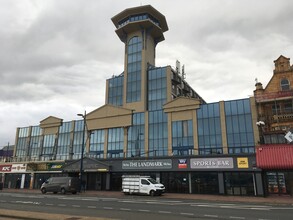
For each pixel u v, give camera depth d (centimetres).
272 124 3716
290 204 2214
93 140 5159
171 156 3641
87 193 3481
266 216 1415
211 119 4250
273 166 2991
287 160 2950
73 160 4475
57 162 4641
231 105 4156
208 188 3391
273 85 3881
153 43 6512
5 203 2069
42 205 1925
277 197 2955
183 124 4462
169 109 4628
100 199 2491
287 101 3741
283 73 3859
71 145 5369
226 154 3309
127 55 6191
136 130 4812
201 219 1290
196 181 3484
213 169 3334
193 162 3478
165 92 5544
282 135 3484
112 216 1371
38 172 4784
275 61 3953
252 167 3127
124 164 3947
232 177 3291
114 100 6075
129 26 6159
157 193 3027
